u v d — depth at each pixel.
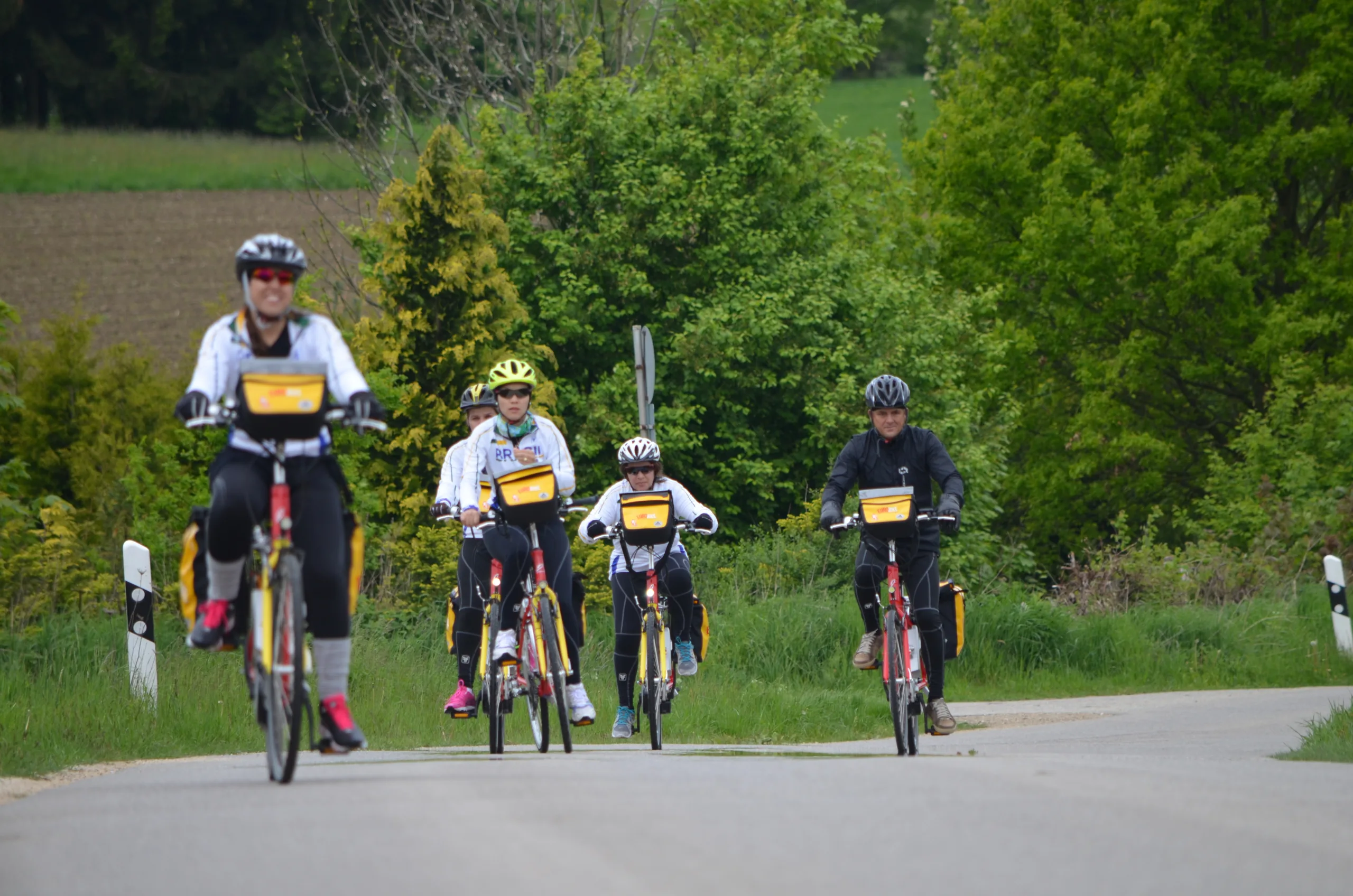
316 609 19.19
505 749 34.38
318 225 114.06
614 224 84.50
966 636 59.31
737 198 88.62
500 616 30.64
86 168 195.50
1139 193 102.31
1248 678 59.00
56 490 84.31
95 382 86.56
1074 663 59.78
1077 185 105.50
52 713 34.59
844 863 13.12
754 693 47.91
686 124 90.81
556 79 108.56
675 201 85.12
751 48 109.62
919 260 115.69
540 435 32.03
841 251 90.00
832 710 47.28
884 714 47.97
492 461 31.94
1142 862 13.27
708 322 81.31
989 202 111.25
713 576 65.75
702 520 36.31
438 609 56.75
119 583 54.91
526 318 76.19
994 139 109.88
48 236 172.12
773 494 85.00
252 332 19.30
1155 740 35.12
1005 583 82.88
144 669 38.00
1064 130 108.12
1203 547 75.56
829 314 84.19
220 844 14.55
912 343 88.62
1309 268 102.06
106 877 13.23
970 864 13.12
